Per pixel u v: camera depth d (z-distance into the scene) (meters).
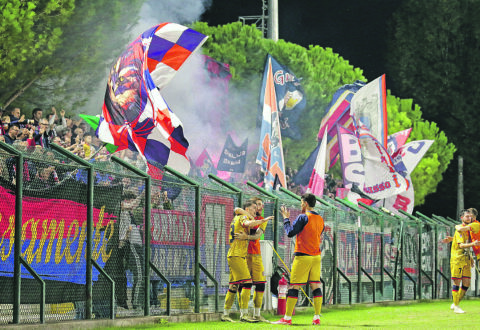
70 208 21.08
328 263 35.66
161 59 29.25
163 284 24.80
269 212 31.31
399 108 103.81
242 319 25.33
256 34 80.50
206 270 27.09
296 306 32.34
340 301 36.97
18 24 42.72
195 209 26.72
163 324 23.42
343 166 48.31
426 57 126.62
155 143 27.83
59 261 20.66
